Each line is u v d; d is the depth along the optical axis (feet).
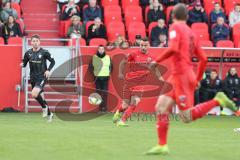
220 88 185.26
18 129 126.93
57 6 214.90
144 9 219.61
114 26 202.80
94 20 203.41
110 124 147.02
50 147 97.19
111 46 186.50
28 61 153.07
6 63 186.19
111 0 216.95
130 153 91.04
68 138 110.52
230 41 199.52
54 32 211.00
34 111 186.29
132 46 190.19
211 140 112.68
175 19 87.30
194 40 87.40
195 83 86.79
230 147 101.35
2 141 104.58
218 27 204.44
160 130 88.58
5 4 203.51
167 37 198.18
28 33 208.85
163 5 218.38
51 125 140.36
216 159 86.74
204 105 86.43
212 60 191.52
